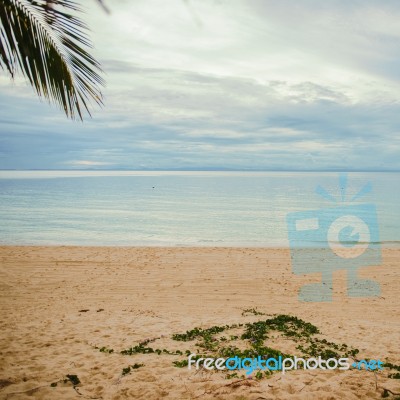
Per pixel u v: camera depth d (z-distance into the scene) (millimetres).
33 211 32844
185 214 31562
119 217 29375
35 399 3896
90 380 4379
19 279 10781
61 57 3184
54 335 6102
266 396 3842
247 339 5770
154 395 3961
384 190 70438
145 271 11984
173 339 5922
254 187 82375
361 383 4160
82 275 11391
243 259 13953
